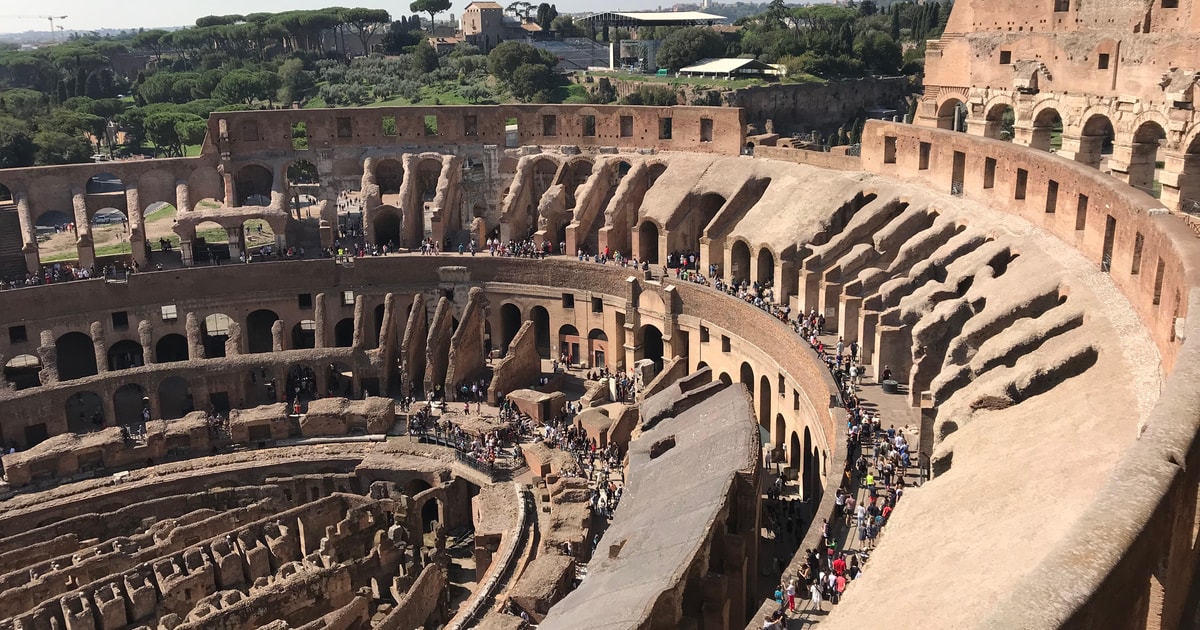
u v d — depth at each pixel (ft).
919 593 97.25
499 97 571.69
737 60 591.37
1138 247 149.18
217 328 332.19
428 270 311.68
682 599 139.33
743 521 160.15
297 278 307.58
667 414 205.67
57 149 448.65
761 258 271.90
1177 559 78.02
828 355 218.18
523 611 173.27
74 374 302.45
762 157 306.96
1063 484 104.99
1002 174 212.64
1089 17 223.71
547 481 222.07
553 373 294.46
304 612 188.96
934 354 181.88
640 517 164.25
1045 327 152.87
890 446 168.76
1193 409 80.48
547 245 320.70
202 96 643.45
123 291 291.99
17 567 206.18
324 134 344.49
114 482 237.45
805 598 131.64
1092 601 61.00
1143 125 208.54
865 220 246.27
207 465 244.63
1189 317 102.99
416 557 212.64
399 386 288.51
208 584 194.70
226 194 329.31
